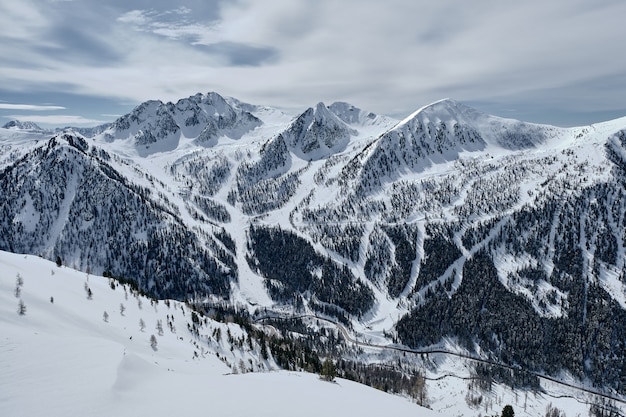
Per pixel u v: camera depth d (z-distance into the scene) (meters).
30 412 35.53
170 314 195.75
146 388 46.72
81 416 35.56
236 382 57.00
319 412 44.78
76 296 156.38
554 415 199.38
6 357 48.09
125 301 184.62
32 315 94.69
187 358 136.25
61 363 48.72
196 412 38.75
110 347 57.38
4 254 188.50
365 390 82.62
